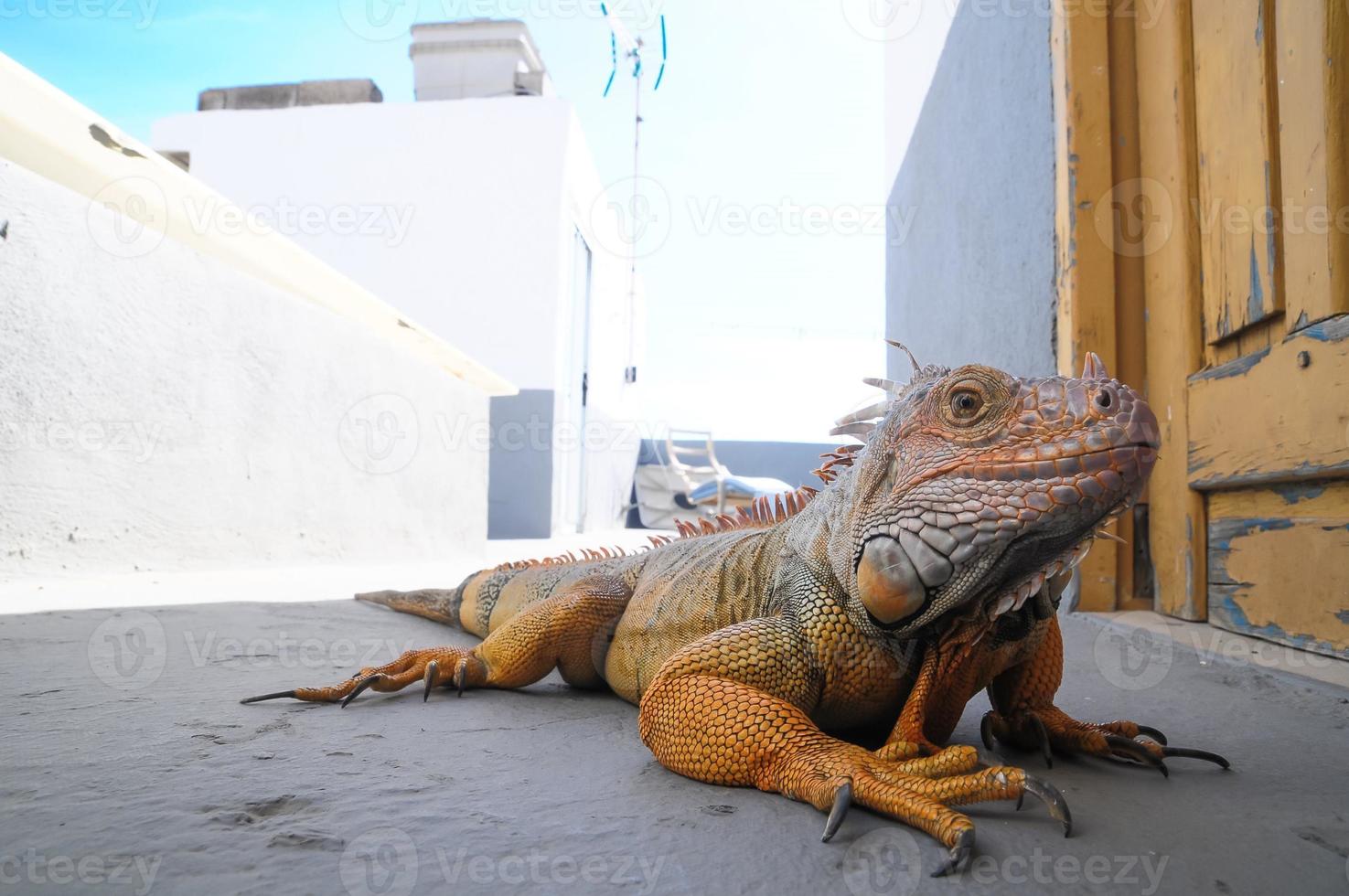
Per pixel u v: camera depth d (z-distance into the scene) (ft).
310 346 30.66
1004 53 22.16
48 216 20.29
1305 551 12.47
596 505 76.59
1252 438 13.37
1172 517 16.10
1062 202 17.98
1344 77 11.39
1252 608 13.80
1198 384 15.10
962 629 6.98
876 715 7.93
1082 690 10.95
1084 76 17.56
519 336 59.93
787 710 6.89
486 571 15.88
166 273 23.93
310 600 19.74
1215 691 10.84
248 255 27.32
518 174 59.98
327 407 31.81
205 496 25.53
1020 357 20.99
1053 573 6.56
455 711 9.76
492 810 6.32
